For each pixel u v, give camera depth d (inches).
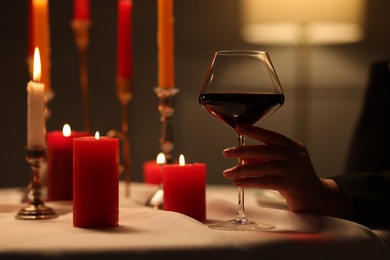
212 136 138.6
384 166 68.1
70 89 136.5
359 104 136.5
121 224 49.8
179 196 54.1
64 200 65.4
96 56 136.6
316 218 49.0
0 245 42.3
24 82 137.3
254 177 50.7
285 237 44.8
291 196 51.8
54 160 65.3
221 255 41.7
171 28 62.7
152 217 50.3
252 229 48.3
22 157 138.1
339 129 137.3
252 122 50.8
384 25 134.8
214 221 53.8
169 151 63.0
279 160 50.9
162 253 41.2
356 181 53.5
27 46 136.8
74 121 136.8
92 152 49.0
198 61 136.9
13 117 137.5
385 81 71.3
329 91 136.6
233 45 136.1
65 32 136.1
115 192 49.4
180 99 137.6
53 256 40.8
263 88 49.2
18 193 75.2
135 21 136.6
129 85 71.0
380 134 69.3
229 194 72.9
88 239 43.5
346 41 123.6
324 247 44.3
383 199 52.4
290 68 135.6
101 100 137.1
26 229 48.7
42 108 56.1
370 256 45.6
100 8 136.3
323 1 111.2
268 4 112.5
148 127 137.4
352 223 47.2
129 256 40.9
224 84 49.4
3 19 136.5
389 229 50.8
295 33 133.1
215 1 136.0
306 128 137.2
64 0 135.5
